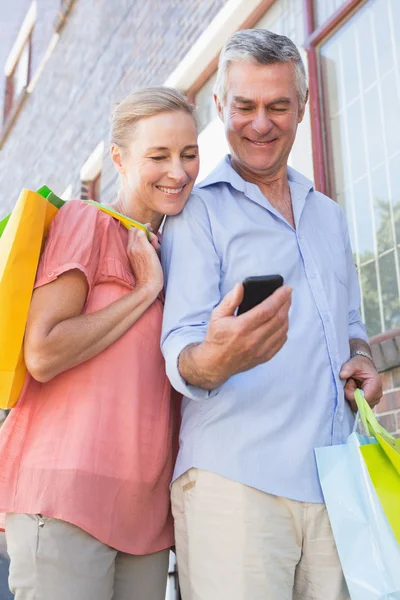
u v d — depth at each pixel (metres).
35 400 1.78
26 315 1.71
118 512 1.73
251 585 1.65
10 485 1.71
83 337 1.71
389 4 4.09
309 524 1.72
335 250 2.02
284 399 1.76
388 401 3.50
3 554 3.23
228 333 1.49
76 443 1.70
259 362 1.56
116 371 1.78
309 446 1.74
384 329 3.83
